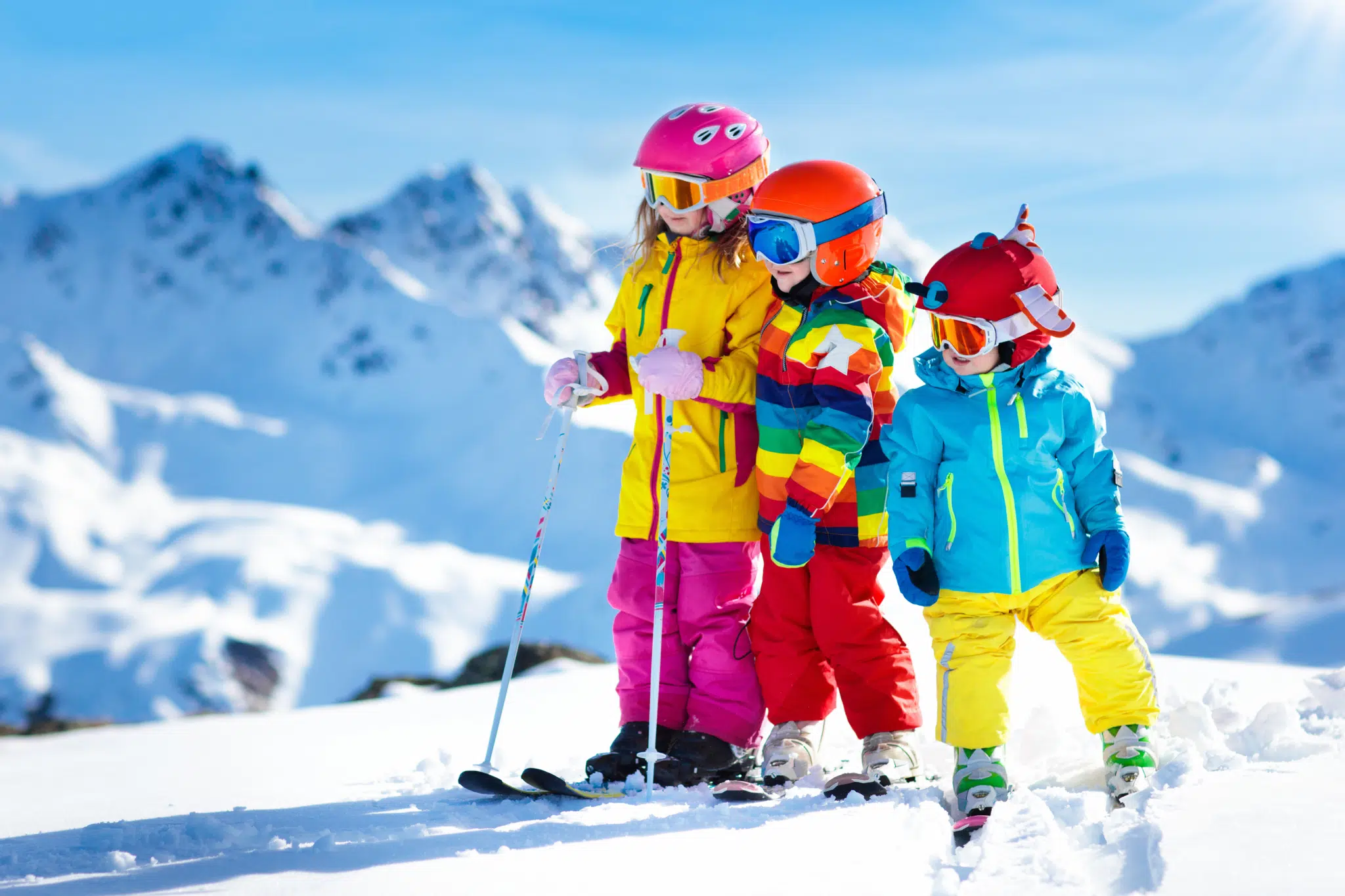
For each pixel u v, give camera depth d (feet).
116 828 9.20
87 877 7.49
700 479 10.93
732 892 6.45
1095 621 9.11
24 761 16.85
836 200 10.31
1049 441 9.30
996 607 9.23
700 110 11.40
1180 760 8.52
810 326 10.42
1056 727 11.07
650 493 11.09
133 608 550.36
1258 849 6.22
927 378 9.69
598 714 16.38
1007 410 9.34
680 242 11.45
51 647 498.69
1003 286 9.14
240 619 555.28
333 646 551.18
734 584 10.93
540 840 7.97
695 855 7.21
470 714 17.44
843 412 10.14
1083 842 7.20
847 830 7.73
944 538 9.37
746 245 11.21
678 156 11.07
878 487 10.64
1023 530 9.20
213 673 469.98
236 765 14.14
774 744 10.57
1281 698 13.29
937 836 7.59
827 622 10.53
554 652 33.04
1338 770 7.98
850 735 12.65
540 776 9.31
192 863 7.65
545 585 638.94
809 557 10.00
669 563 11.07
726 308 11.16
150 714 440.04
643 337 11.43
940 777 10.47
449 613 586.45
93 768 15.02
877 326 10.53
